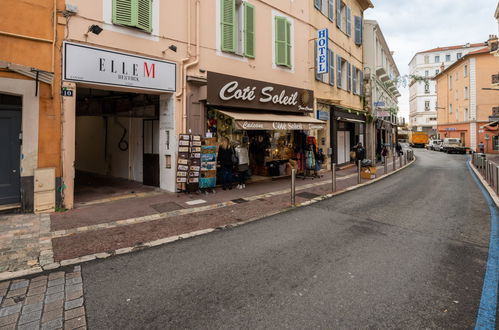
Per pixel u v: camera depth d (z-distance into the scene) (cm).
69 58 632
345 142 1762
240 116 862
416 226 561
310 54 1319
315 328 255
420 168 1742
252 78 1038
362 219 611
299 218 619
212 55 913
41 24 606
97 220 583
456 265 385
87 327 257
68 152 650
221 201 759
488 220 602
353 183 1095
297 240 482
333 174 919
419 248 446
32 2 595
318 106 1386
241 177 948
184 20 841
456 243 469
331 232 523
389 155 2888
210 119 926
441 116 4434
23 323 262
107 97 1006
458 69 3847
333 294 312
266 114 1025
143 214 633
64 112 639
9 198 609
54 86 624
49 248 440
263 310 282
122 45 715
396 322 264
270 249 443
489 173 1104
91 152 1302
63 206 652
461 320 268
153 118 927
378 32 2283
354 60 1864
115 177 1144
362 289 322
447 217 625
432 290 321
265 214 647
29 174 612
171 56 812
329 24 1495
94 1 667
